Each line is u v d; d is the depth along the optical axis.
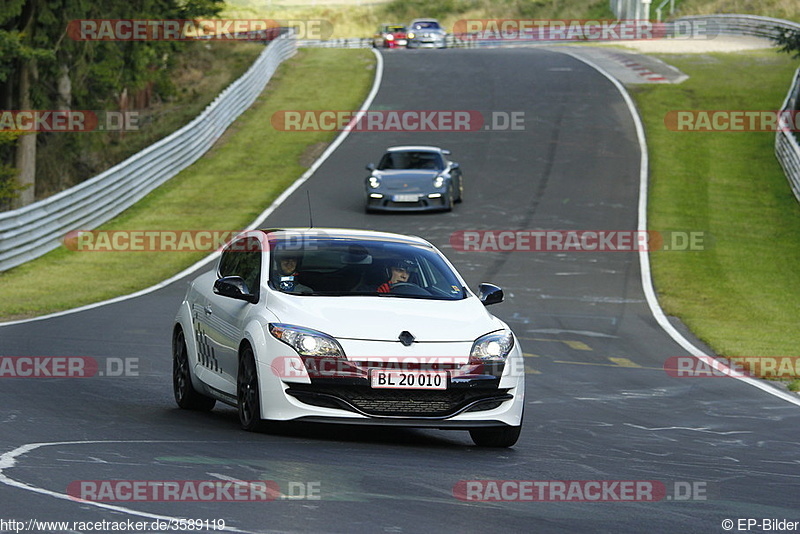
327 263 34.31
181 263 87.44
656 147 138.38
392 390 30.25
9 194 113.50
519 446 32.97
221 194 117.25
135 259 89.12
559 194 115.44
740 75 183.12
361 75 187.75
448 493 24.25
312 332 30.52
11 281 79.75
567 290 79.12
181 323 37.75
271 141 144.50
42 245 90.94
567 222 104.00
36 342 52.78
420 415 30.50
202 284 37.66
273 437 30.98
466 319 32.19
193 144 134.75
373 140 143.00
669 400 45.75
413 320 31.44
